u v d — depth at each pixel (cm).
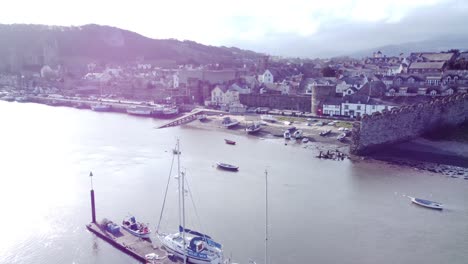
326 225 6388
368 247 5691
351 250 5600
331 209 7044
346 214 6831
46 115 18275
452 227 6347
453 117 11362
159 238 5725
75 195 7669
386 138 10838
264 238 5928
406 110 10925
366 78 17650
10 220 6575
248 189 8069
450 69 18462
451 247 5706
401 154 10600
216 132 14162
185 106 18838
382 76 18188
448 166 9694
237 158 10494
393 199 7531
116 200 7412
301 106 16912
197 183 8406
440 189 8075
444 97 12062
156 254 5403
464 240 5909
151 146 11838
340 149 11425
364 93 15312
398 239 5944
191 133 13975
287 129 13475
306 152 11194
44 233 6131
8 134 13588
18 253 5562
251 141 12656
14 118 17262
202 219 6575
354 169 9512
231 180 8638
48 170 9300
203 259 5181
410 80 16525
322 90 15588
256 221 6519
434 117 11231
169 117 17625
